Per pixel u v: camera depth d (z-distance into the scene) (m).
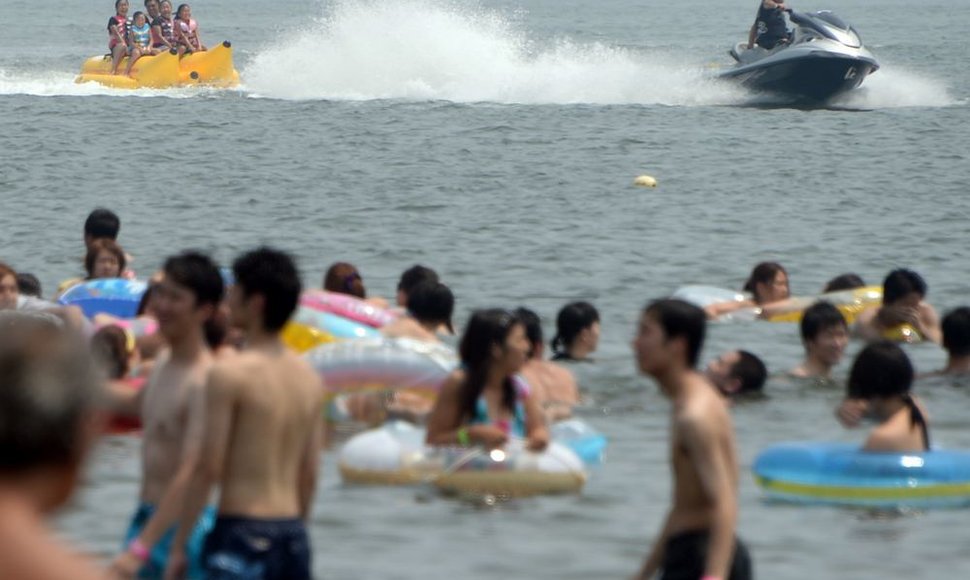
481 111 133.88
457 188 89.44
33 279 45.53
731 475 21.83
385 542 28.80
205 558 21.98
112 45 152.12
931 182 92.56
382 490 32.31
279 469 22.09
